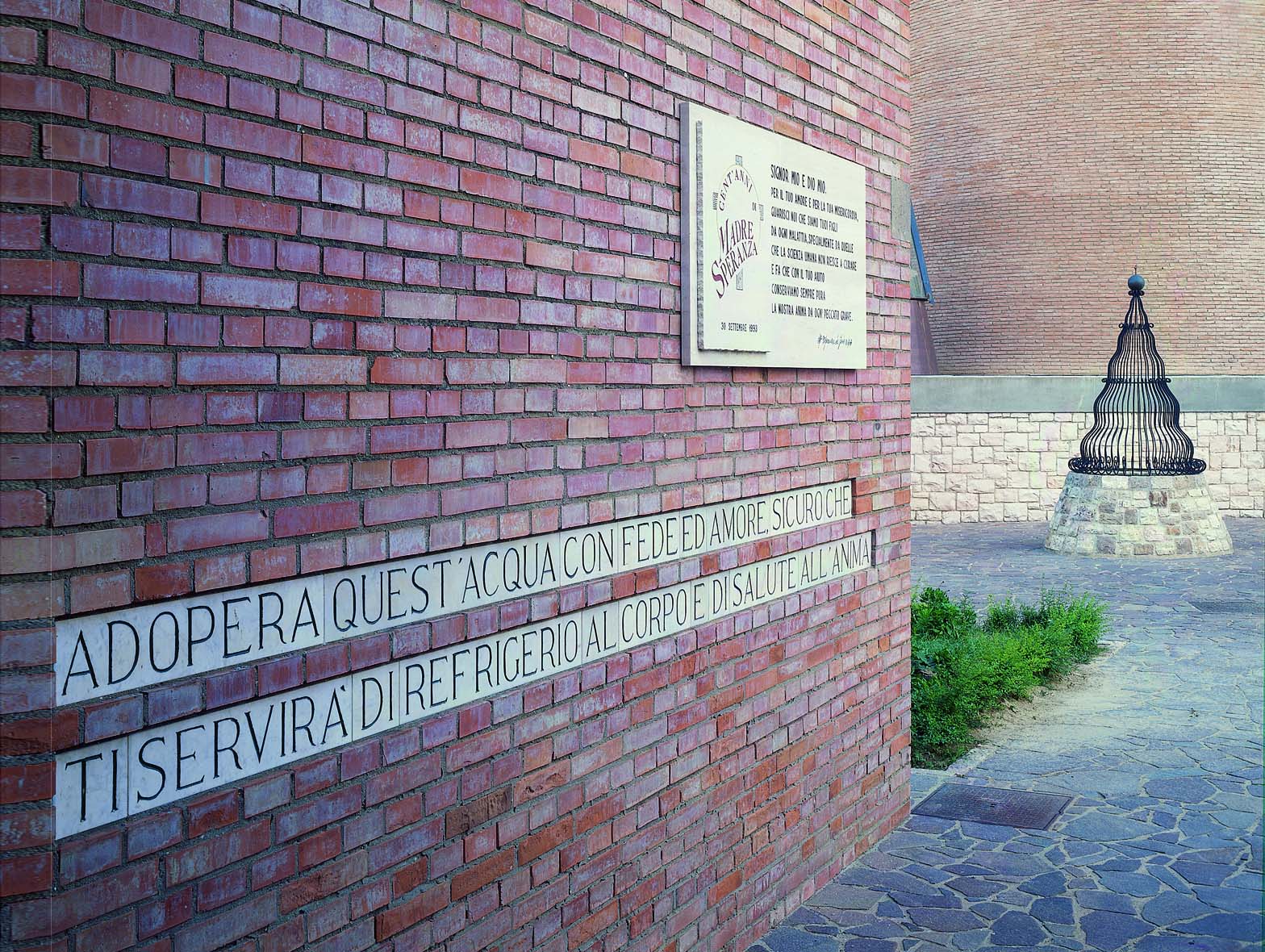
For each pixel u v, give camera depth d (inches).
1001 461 845.8
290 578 106.0
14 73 83.5
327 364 108.7
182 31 94.0
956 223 1203.9
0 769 84.2
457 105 122.9
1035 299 1163.9
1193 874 208.7
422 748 121.2
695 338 163.0
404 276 116.9
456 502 124.6
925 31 1226.6
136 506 91.9
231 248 98.8
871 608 223.8
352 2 109.7
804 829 198.7
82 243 87.4
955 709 301.4
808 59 194.9
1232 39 1119.0
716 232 166.9
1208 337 1133.1
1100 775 270.1
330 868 110.7
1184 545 675.4
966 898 199.2
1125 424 840.3
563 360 140.3
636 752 155.8
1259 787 259.3
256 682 102.4
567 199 139.9
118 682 91.4
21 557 84.5
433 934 123.2
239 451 100.3
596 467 146.7
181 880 96.3
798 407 195.6
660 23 156.7
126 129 90.0
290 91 103.6
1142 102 1128.8
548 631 139.7
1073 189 1147.9
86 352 88.0
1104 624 456.8
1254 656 400.8
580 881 145.4
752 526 183.3
